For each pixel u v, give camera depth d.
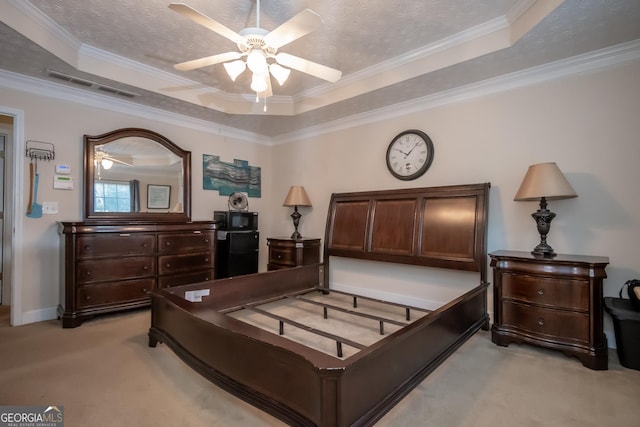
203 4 2.21
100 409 1.67
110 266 3.08
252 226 4.45
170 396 1.79
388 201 3.64
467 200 3.08
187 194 4.07
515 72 2.86
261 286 3.17
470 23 2.47
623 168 2.46
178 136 4.12
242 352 1.56
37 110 3.05
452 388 1.88
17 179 2.95
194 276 3.67
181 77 3.46
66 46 2.64
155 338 2.38
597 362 2.10
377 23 2.46
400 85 3.16
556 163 2.73
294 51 2.90
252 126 4.59
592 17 2.07
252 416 1.62
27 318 2.99
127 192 3.59
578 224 2.64
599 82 2.55
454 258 3.02
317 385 1.25
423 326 1.75
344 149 4.27
